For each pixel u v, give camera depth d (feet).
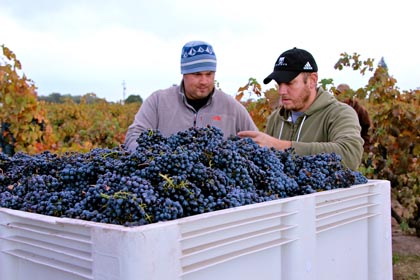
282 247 7.29
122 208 6.07
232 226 6.31
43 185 7.55
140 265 5.22
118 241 5.33
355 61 30.19
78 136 41.19
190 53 12.92
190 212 6.53
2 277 6.87
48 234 6.24
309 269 7.60
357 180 9.60
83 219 6.30
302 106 12.47
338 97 26.04
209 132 8.83
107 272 5.49
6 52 24.12
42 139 27.45
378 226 9.57
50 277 6.44
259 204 6.80
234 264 6.49
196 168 7.03
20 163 9.30
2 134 24.93
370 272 9.52
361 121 17.15
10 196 7.44
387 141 26.55
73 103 72.33
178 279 5.60
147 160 7.19
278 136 13.41
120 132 43.06
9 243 6.88
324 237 8.20
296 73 12.04
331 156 9.57
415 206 26.48
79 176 7.54
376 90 28.50
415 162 26.45
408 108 26.04
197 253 5.88
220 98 14.11
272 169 8.46
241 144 8.91
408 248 25.17
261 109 25.26
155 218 6.07
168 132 13.84
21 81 24.66
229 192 7.13
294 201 7.32
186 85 13.38
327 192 8.17
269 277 7.11
